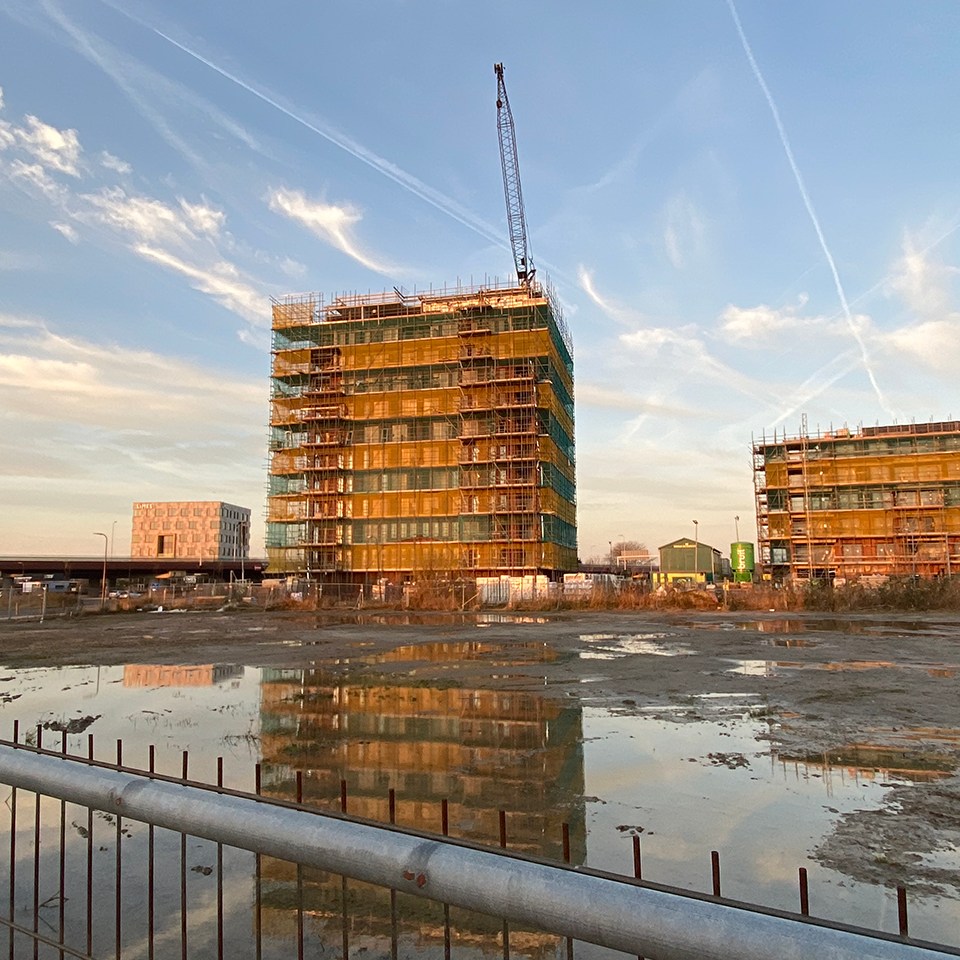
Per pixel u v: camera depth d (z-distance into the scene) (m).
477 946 4.12
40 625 33.91
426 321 74.25
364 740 9.26
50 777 2.65
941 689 13.07
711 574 85.06
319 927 4.35
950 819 6.12
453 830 5.98
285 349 77.00
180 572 114.06
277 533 73.81
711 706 11.48
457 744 9.00
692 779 7.39
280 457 75.31
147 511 174.75
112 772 2.56
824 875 4.98
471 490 68.88
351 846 1.98
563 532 77.38
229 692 13.19
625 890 1.64
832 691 12.91
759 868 5.11
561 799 6.75
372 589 59.66
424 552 69.12
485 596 50.56
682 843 5.61
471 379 70.56
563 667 16.50
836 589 43.91
